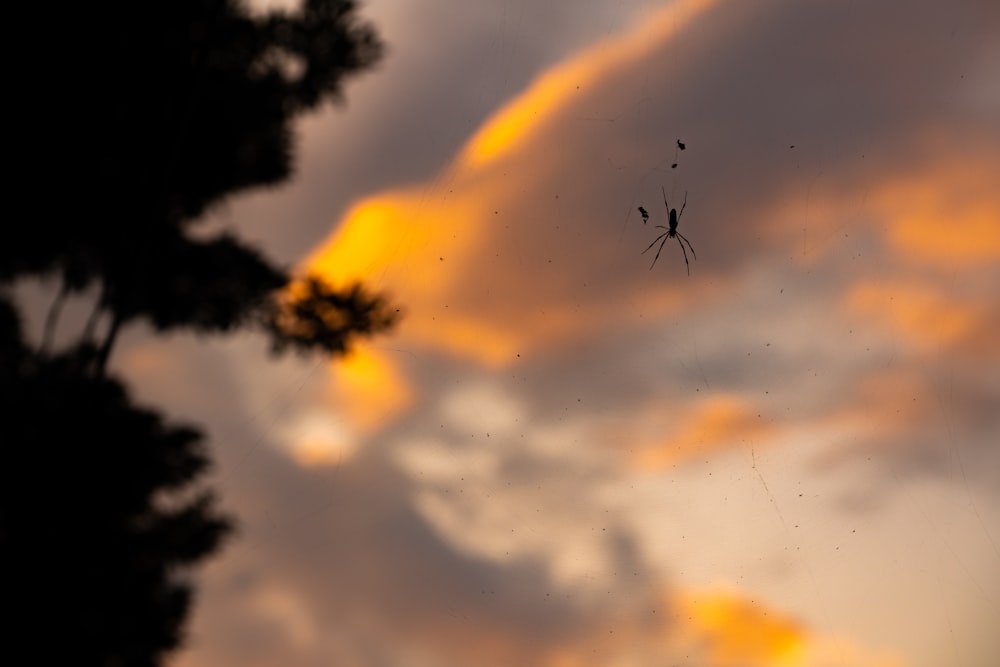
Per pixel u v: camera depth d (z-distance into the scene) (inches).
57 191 152.3
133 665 141.6
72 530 141.9
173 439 155.7
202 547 152.4
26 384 147.2
